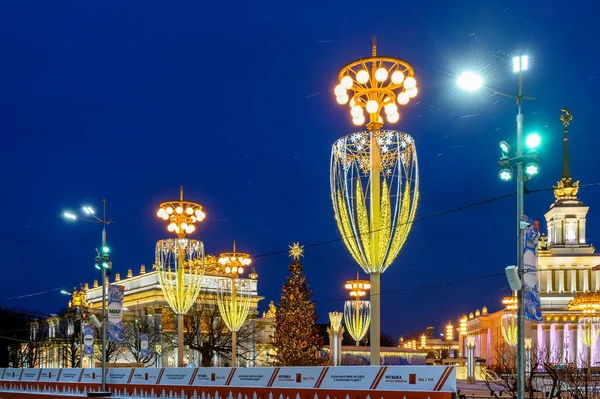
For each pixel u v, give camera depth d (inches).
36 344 3727.9
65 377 1524.4
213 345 2837.1
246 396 1059.3
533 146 643.5
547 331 3523.6
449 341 5782.5
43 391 1581.0
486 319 4256.9
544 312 3545.8
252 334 3125.0
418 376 837.2
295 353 1737.2
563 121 4195.4
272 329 3590.1
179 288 1427.2
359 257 897.5
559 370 1206.9
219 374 1122.7
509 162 656.4
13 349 3858.3
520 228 641.6
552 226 4124.0
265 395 1026.1
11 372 1749.5
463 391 1624.0
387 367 871.1
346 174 901.8
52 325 3836.1
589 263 3882.9
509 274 621.9
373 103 889.5
